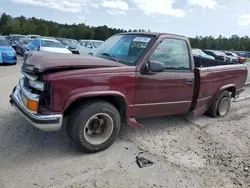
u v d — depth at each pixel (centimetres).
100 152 354
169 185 289
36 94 313
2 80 779
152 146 386
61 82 299
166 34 405
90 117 330
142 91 372
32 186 267
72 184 276
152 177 302
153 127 467
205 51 2209
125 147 375
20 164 307
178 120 518
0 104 518
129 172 308
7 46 1203
